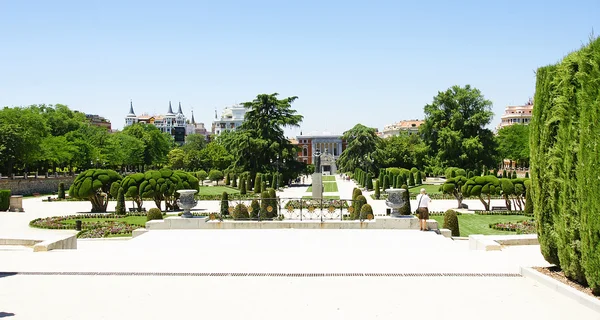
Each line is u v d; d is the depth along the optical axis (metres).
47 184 66.19
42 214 36.47
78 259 14.46
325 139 160.38
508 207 35.72
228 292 10.73
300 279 11.88
